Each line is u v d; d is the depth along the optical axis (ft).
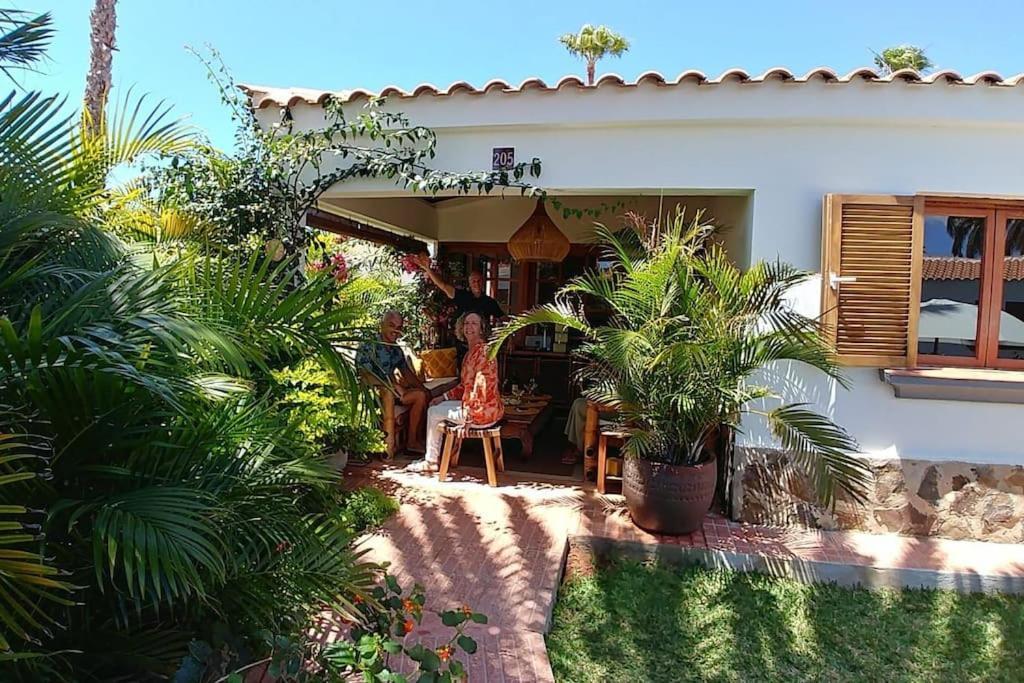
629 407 14.06
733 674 10.07
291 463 8.63
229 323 7.31
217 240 15.20
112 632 7.16
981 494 14.57
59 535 6.64
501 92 15.01
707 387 13.32
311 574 8.12
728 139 14.75
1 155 7.99
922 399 14.64
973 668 10.29
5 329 5.25
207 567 6.46
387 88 15.55
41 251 8.27
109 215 11.06
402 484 17.15
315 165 16.01
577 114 14.79
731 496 15.42
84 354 5.54
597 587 12.56
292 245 16.20
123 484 6.96
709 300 13.39
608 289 14.15
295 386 13.94
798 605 12.00
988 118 13.65
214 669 6.74
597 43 50.14
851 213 14.15
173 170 15.42
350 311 8.01
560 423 26.68
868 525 14.90
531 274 29.43
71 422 6.31
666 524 14.03
